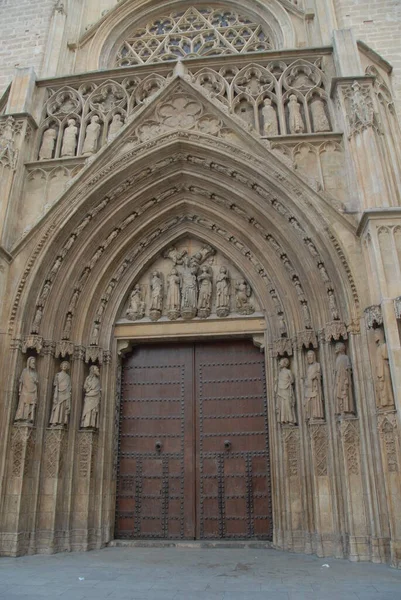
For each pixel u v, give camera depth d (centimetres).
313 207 1147
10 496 1040
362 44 1362
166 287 1363
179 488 1204
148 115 1326
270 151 1220
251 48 1656
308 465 1080
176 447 1240
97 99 1410
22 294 1155
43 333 1189
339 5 1559
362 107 1186
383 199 1063
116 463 1234
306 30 1602
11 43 1639
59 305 1229
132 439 1261
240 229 1314
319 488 1039
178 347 1331
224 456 1215
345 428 1007
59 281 1238
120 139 1294
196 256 1363
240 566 886
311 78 1362
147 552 1056
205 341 1320
